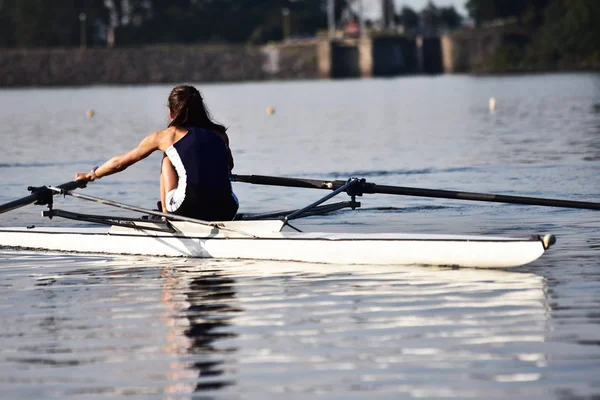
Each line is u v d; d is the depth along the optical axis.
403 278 15.35
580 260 16.41
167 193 17.48
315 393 10.20
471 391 10.13
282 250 17.05
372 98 105.88
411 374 10.69
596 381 10.26
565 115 62.94
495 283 14.83
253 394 10.22
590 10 187.12
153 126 65.50
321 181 18.64
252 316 13.22
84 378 10.82
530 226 20.14
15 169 35.72
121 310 13.75
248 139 50.78
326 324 12.72
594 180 28.09
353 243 16.53
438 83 150.62
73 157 41.00
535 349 11.38
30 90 178.25
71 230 18.75
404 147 43.09
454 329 12.31
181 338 12.23
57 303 14.27
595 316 12.70
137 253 18.06
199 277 15.82
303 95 121.31
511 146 41.22
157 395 10.27
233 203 17.67
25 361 11.45
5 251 18.72
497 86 127.00
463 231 19.80
